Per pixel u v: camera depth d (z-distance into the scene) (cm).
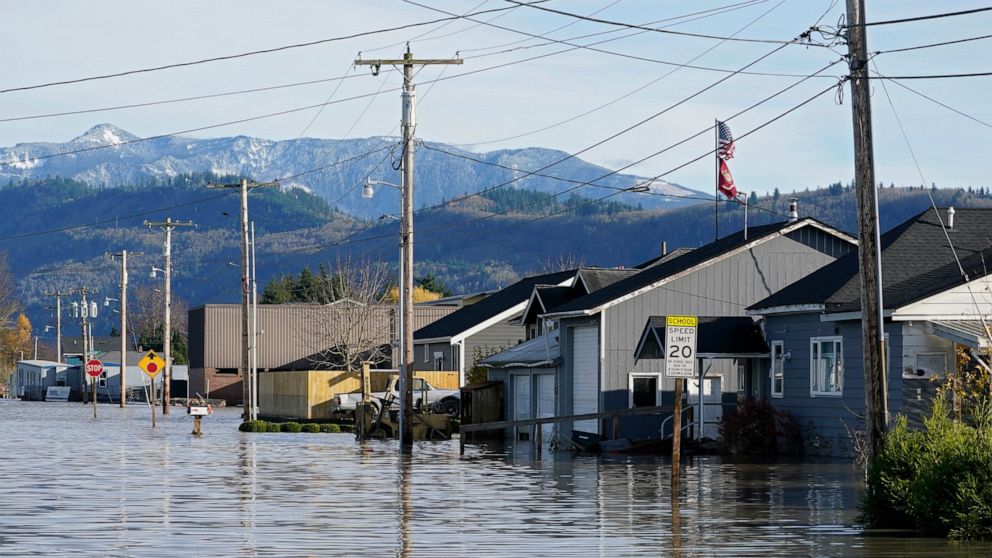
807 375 4656
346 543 2130
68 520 2442
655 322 5022
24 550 2027
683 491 3150
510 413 6475
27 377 18462
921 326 4019
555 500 2894
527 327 7150
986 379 3603
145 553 2000
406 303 5244
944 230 4628
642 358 5222
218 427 7312
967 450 2255
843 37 2961
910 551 2052
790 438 4684
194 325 13788
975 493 2202
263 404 9800
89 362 8912
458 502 2839
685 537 2231
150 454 4600
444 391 7544
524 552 2036
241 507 2700
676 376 2964
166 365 9481
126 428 7019
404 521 2456
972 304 3981
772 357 4853
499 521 2467
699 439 4900
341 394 8162
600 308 5534
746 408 4784
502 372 6612
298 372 8838
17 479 3412
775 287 5731
